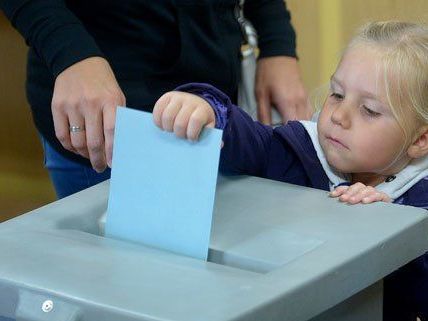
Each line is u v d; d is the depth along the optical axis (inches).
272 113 71.5
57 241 38.2
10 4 57.9
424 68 51.1
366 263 36.1
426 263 47.9
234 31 67.1
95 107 53.0
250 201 42.5
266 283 32.9
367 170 51.8
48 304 32.7
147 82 60.9
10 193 110.0
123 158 40.5
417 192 52.2
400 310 51.3
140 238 40.0
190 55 61.7
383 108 50.3
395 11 108.7
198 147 38.3
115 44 60.4
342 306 38.2
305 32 120.2
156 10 60.0
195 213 38.2
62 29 55.9
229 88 66.2
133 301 31.3
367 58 50.8
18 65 104.1
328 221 39.4
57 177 64.7
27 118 106.6
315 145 53.7
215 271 34.6
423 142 52.4
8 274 34.3
